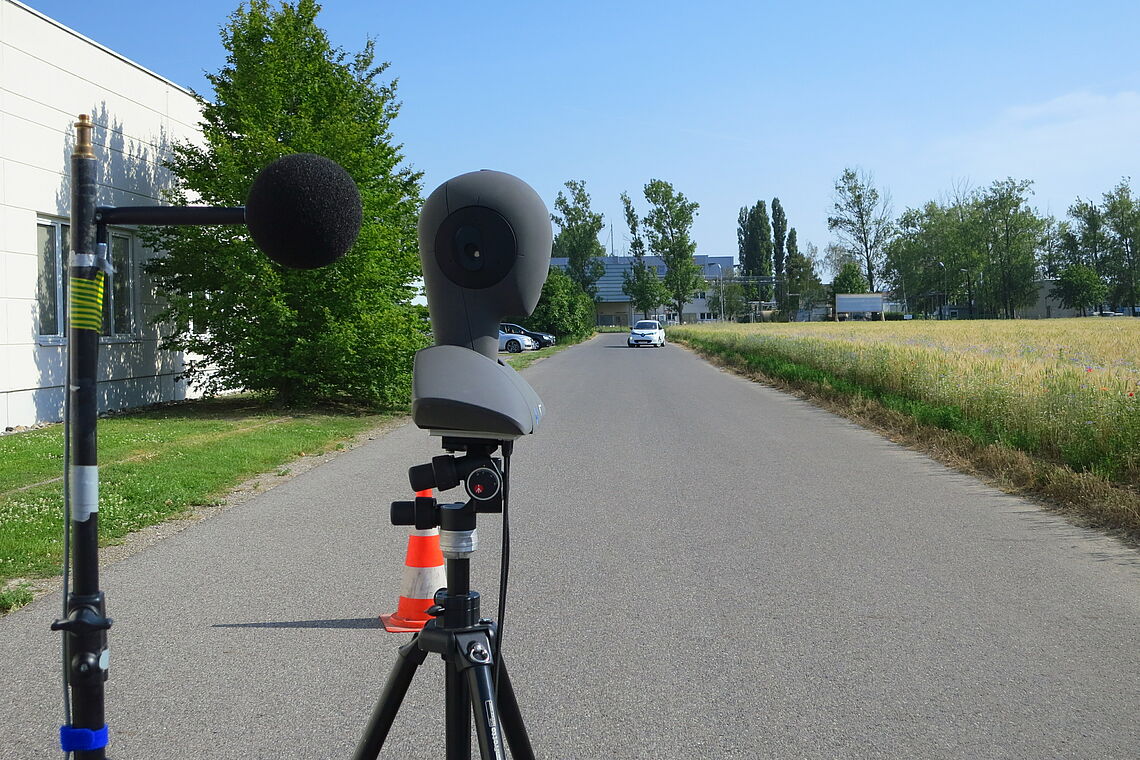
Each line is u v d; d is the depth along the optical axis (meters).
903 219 112.62
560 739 3.32
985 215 105.12
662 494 8.11
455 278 1.77
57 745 3.24
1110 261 108.88
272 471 9.29
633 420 13.95
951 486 8.49
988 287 107.38
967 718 3.50
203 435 11.17
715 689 3.78
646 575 5.52
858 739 3.32
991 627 4.56
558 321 54.50
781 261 138.62
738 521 7.01
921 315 118.25
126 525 6.65
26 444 10.02
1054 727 3.42
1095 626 4.57
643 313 126.25
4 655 4.14
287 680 3.86
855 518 7.12
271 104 14.08
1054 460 9.16
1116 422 8.62
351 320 14.59
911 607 4.89
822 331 52.31
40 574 5.42
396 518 1.85
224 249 13.80
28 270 12.29
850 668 4.01
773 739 3.32
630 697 3.70
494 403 1.61
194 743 3.27
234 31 14.53
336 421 13.56
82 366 1.57
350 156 13.90
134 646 4.27
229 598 5.04
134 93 14.79
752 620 4.67
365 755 1.89
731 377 24.41
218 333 14.46
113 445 10.01
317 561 5.82
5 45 11.80
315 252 1.72
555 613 4.79
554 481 8.77
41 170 12.54
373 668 4.00
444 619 1.83
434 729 3.38
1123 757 3.18
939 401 13.12
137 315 15.04
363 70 16.14
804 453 10.59
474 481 1.73
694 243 107.75
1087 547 6.20
